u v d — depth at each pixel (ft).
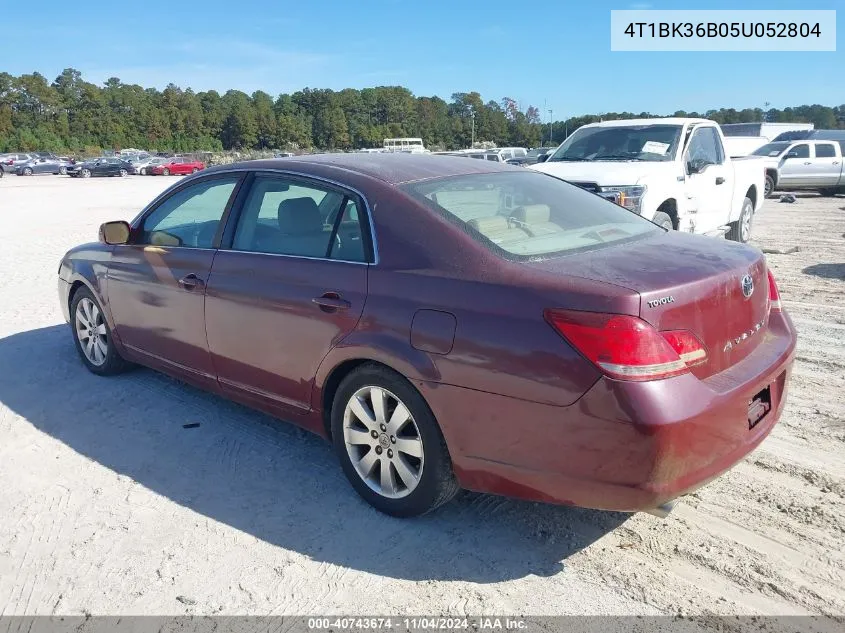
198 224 14.56
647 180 25.66
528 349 9.18
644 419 8.48
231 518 11.44
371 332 10.75
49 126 407.03
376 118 522.06
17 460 13.57
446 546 10.58
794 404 15.39
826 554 10.12
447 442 10.16
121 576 10.01
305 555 10.43
